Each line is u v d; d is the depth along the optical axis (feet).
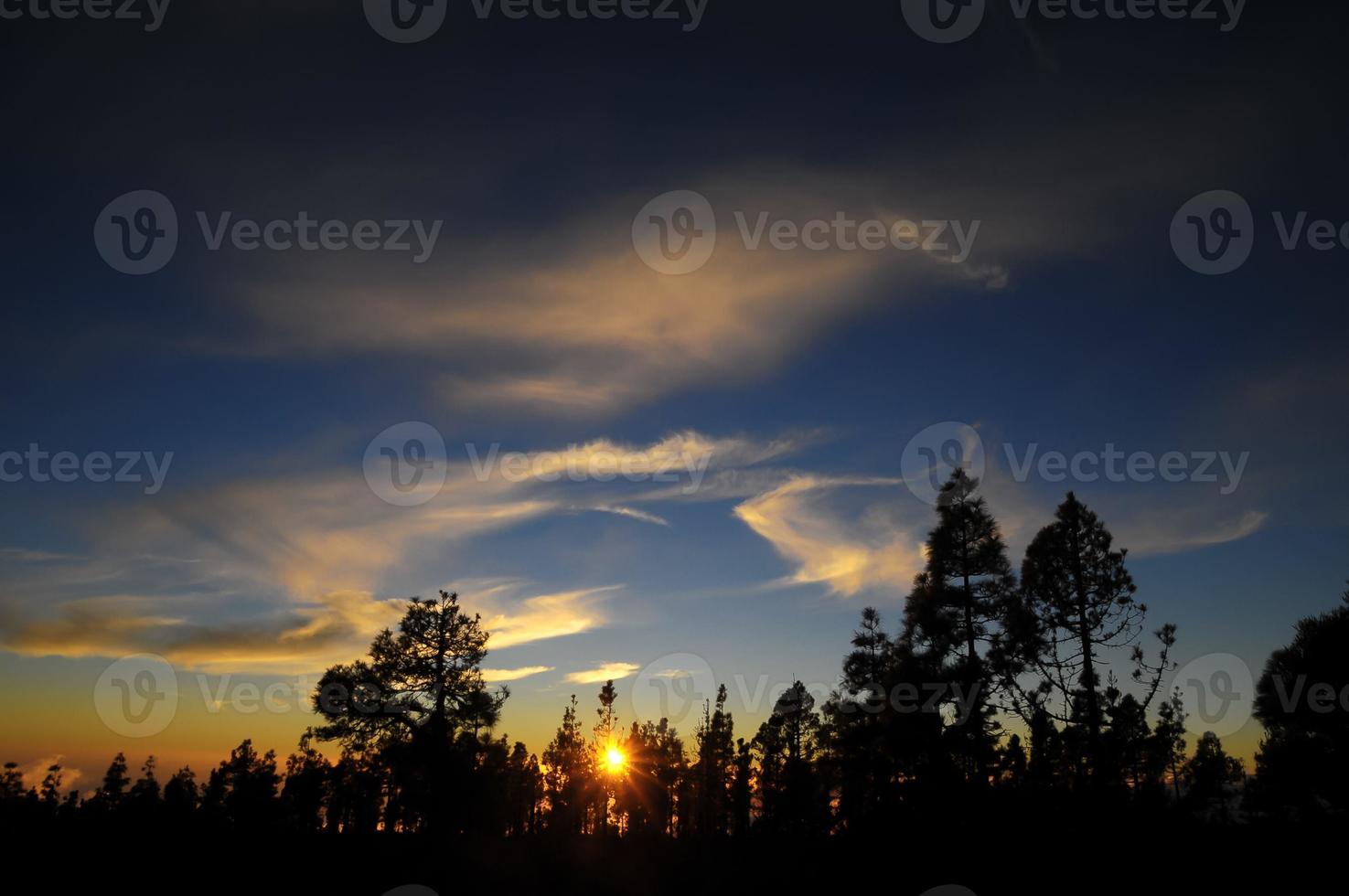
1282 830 70.33
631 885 98.84
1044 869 74.84
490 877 99.91
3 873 90.68
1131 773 91.86
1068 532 98.37
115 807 139.13
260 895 86.79
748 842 130.52
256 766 185.47
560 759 207.41
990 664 97.04
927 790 98.37
